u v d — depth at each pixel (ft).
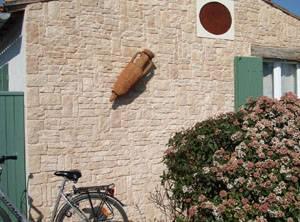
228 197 13.64
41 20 19.99
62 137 20.43
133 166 22.35
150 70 23.00
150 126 22.93
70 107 20.66
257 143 13.92
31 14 19.72
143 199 22.58
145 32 22.90
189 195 14.62
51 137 20.17
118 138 21.95
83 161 20.94
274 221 13.05
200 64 24.64
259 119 14.99
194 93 24.39
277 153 13.78
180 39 24.00
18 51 20.38
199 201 13.99
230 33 25.79
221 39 25.44
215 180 13.99
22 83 20.01
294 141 14.10
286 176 13.24
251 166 13.48
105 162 21.54
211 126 15.35
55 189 20.17
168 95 23.53
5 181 19.43
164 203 22.98
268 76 27.78
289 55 28.07
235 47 25.96
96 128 21.31
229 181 13.74
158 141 23.12
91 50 21.27
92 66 21.27
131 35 22.47
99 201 17.34
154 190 22.86
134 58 22.36
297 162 13.46
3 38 22.30
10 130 19.56
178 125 23.79
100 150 21.40
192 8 24.48
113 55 21.88
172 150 15.60
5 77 22.41
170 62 23.66
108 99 21.70
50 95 20.17
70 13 20.74
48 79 20.13
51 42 20.24
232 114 15.81
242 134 14.48
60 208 17.78
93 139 21.22
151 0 23.13
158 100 23.21
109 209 17.46
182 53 24.07
